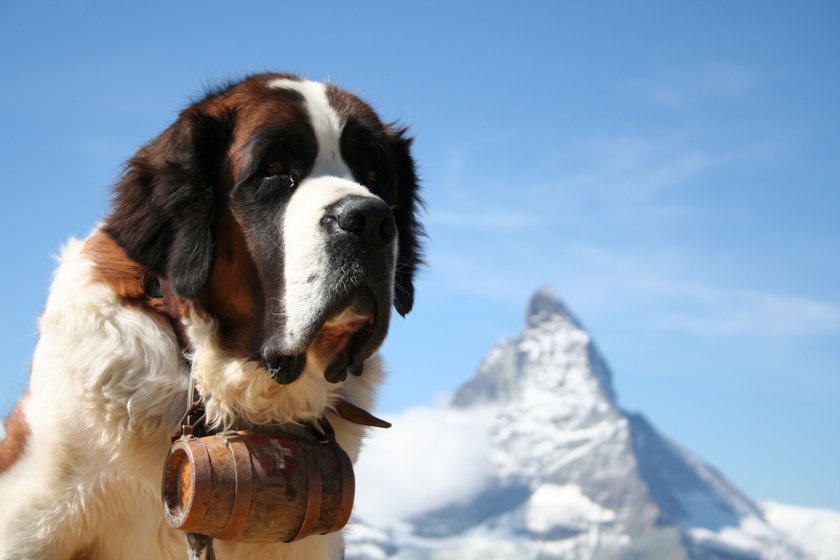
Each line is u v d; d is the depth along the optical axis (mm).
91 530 1447
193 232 1443
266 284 1445
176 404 1455
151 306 1479
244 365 1453
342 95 1544
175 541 1456
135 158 1509
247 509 1367
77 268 1501
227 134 1480
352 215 1409
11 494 1437
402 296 1604
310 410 1493
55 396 1444
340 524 1426
